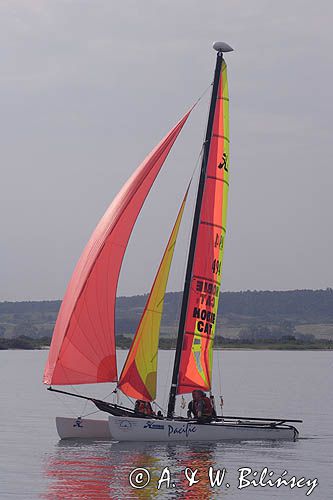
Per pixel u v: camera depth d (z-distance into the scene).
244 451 33.84
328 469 30.97
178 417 35.34
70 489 27.14
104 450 33.50
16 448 34.97
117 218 34.12
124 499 25.98
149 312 34.50
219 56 37.72
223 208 37.72
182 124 35.84
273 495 27.11
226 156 37.88
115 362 33.72
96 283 33.50
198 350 36.59
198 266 36.88
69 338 33.09
